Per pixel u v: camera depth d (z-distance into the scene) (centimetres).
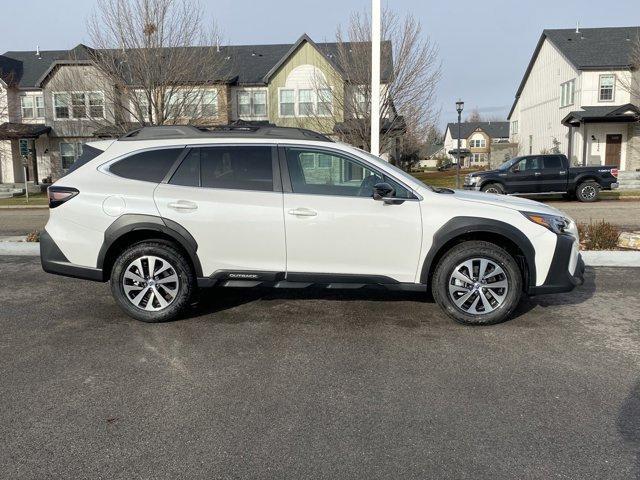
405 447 306
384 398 366
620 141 3050
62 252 520
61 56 3600
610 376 399
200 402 361
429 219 504
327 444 309
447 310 511
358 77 2109
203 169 524
